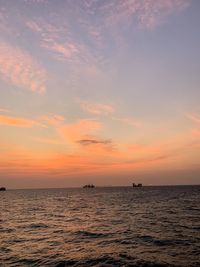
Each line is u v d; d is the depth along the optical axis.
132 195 104.50
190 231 23.59
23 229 26.89
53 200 83.50
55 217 37.38
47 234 23.86
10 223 31.53
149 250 17.39
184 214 36.72
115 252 17.14
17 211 47.28
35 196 118.19
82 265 14.60
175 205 52.78
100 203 64.88
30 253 17.28
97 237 22.09
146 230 24.61
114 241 20.38
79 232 24.64
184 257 15.52
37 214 41.75
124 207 51.12
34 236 22.95
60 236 22.86
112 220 32.66
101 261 15.23
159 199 74.19
